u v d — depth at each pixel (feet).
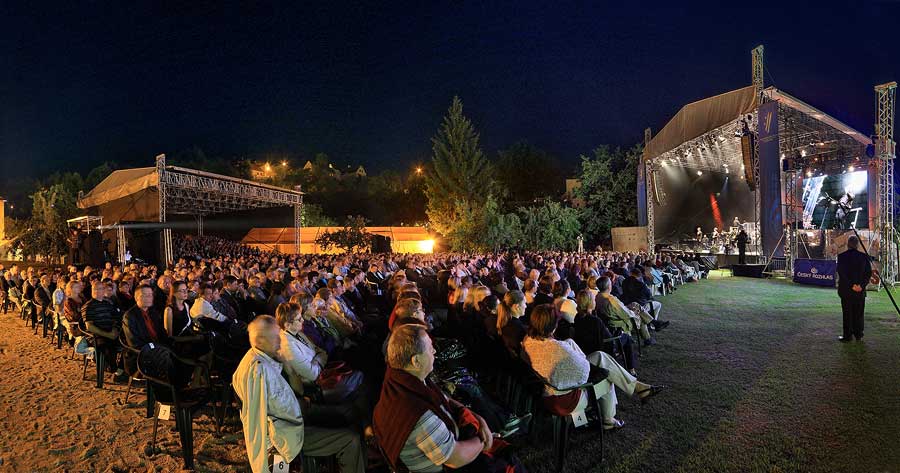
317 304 18.10
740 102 62.85
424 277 38.40
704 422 14.62
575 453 12.94
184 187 62.80
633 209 107.24
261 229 125.80
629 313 21.38
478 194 129.90
